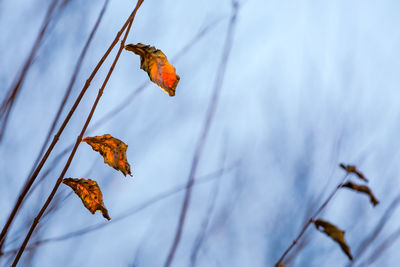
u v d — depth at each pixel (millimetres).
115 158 917
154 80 916
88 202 922
